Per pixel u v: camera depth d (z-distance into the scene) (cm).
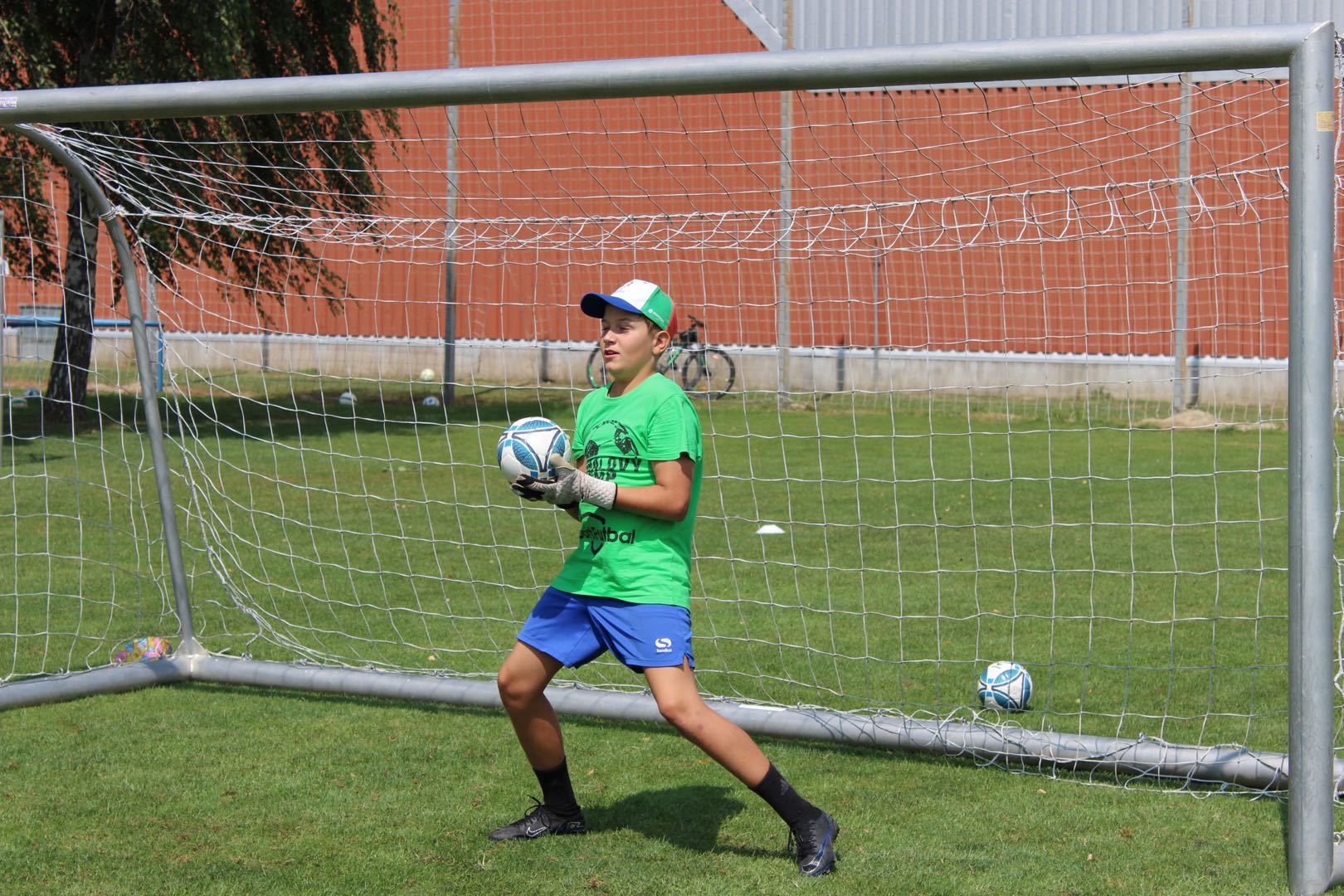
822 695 1978
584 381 6059
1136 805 1529
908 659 2188
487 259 6319
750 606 2586
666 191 5906
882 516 3675
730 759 1283
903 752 1727
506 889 1273
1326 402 1241
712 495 4006
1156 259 5638
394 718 1878
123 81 5138
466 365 6481
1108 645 2275
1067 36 1334
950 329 5972
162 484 2114
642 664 1283
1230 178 2006
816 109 5638
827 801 1538
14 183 4638
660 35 6831
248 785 1584
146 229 4088
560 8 6962
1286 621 2442
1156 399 5741
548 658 1341
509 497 3962
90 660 2177
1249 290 5491
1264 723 1830
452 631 2402
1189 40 1274
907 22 6581
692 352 3669
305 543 3212
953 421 5628
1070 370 5838
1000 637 2333
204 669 2077
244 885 1281
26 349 5931
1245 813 1501
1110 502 3862
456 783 1595
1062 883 1288
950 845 1394
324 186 3209
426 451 4822
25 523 3391
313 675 2005
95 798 1534
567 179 6000
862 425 5431
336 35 5838
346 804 1519
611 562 1295
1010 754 1661
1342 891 1269
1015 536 3362
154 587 2728
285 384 6525
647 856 1360
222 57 5034
